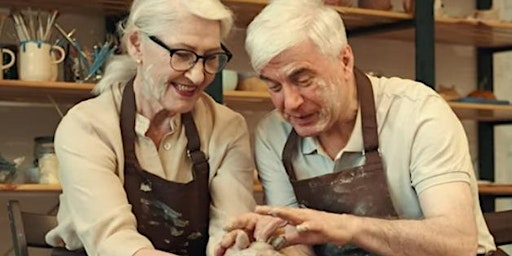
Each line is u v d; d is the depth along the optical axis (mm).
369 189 1919
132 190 1927
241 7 3389
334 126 1936
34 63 2955
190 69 1802
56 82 2982
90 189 1830
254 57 1771
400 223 1729
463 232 1745
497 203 4547
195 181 1973
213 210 1979
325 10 1802
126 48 1958
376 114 1931
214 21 1811
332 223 1681
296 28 1737
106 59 3043
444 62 4441
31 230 2115
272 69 1756
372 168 1920
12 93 3139
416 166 1860
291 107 1774
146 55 1848
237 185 1997
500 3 4543
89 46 3449
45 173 3014
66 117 1944
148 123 1935
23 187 2926
